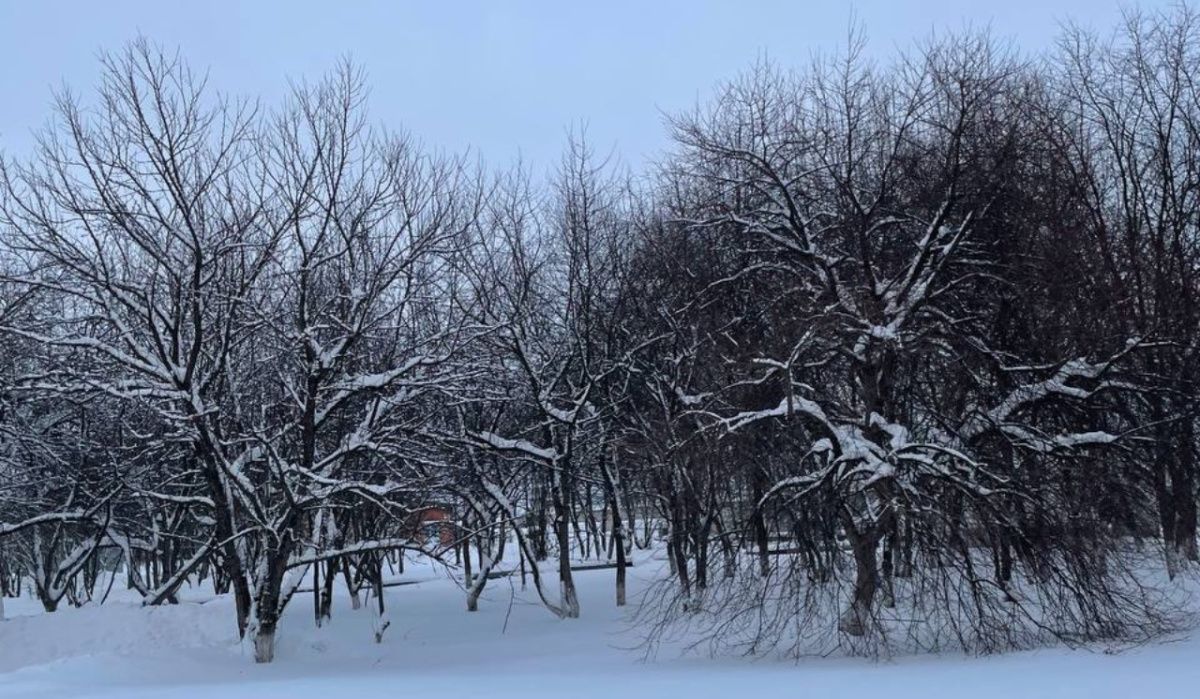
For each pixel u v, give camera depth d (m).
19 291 21.44
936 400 17.41
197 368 19.72
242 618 20.56
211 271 19.09
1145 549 18.98
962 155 18.91
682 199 26.30
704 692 11.91
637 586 29.70
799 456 17.67
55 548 30.39
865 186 19.73
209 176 18.83
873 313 17.25
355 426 22.42
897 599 16.11
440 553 19.95
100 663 18.31
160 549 33.06
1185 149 24.03
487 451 24.17
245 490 18.94
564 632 22.86
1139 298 19.56
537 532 36.44
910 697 10.80
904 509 15.26
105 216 18.33
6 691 15.89
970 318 17.86
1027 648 15.30
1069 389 17.14
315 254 20.48
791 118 22.53
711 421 19.20
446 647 21.69
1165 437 18.02
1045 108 22.02
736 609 16.78
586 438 26.14
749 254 20.61
